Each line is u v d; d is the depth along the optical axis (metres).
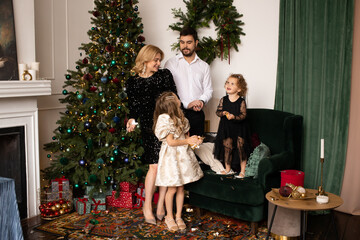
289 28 3.59
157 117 3.07
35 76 3.51
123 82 3.74
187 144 3.11
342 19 3.30
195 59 3.72
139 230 3.12
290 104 3.65
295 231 2.88
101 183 3.52
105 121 3.67
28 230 3.17
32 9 3.58
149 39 4.70
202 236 2.98
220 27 4.07
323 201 2.50
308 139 3.58
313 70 3.50
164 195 3.29
